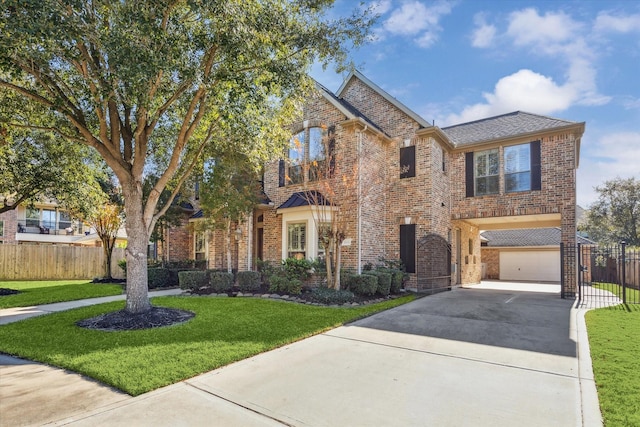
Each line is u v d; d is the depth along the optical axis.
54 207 29.95
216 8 6.17
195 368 5.06
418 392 4.39
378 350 6.14
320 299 10.52
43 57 6.21
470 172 15.91
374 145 14.73
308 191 12.69
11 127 9.35
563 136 13.70
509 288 17.05
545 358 5.68
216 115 9.42
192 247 19.59
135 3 5.91
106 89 6.43
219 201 12.27
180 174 11.59
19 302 11.18
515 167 14.76
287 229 14.36
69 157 12.55
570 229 13.26
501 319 8.59
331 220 11.99
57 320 8.23
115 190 17.55
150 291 14.18
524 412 3.85
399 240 14.92
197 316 8.45
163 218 15.94
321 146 13.66
